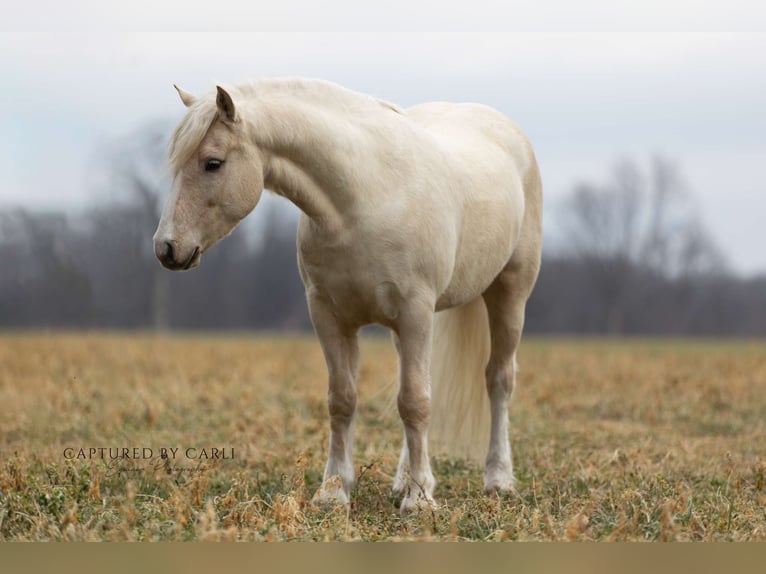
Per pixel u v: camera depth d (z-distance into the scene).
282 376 20.69
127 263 77.62
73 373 19.67
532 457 12.53
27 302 73.81
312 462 11.75
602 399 18.02
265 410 15.59
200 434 13.74
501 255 10.65
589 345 43.69
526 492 10.52
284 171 8.96
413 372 9.43
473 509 9.27
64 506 8.83
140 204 75.75
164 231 8.44
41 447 12.62
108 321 77.00
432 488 9.64
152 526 8.10
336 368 9.74
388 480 11.20
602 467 11.48
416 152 9.48
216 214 8.65
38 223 74.88
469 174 10.20
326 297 9.52
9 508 8.76
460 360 11.41
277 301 84.62
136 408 15.66
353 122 9.29
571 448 13.08
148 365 21.84
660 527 8.40
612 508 9.18
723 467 11.67
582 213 99.00
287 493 9.80
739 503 9.50
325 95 9.32
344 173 8.99
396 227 9.12
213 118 8.62
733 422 15.68
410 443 9.59
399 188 9.23
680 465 11.80
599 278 97.38
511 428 14.82
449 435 11.44
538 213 11.73
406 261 9.19
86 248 77.06
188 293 83.25
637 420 16.31
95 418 14.77
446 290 10.10
